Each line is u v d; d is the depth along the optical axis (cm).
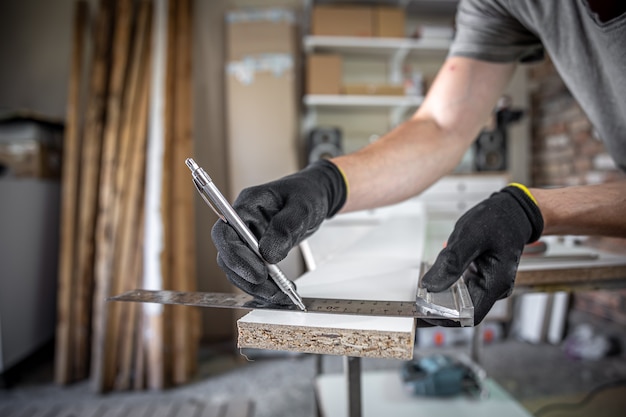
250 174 254
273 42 256
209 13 274
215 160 274
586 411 169
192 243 229
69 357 209
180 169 229
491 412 121
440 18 292
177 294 56
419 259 83
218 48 274
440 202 248
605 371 204
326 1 261
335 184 64
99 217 220
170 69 231
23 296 214
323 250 101
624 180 67
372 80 292
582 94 71
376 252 91
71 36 271
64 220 220
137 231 214
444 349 233
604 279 80
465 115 84
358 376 93
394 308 50
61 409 180
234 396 190
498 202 57
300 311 50
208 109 274
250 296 55
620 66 59
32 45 270
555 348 234
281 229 49
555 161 280
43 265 231
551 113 284
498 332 248
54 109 270
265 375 212
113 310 205
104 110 231
